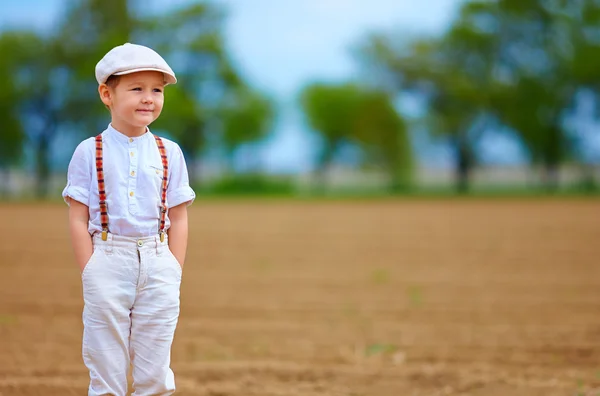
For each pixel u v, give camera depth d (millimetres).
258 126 63000
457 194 56719
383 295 11328
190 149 63031
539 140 60656
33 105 60438
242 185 60094
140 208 4113
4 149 60125
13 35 60344
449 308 10203
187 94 63094
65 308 10094
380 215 31438
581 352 7641
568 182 61406
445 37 63219
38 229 23906
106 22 62969
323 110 63250
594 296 11148
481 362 7234
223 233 22656
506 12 61219
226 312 9914
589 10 59812
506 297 11102
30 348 7676
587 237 20672
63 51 61156
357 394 5949
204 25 64500
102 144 4148
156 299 4141
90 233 4133
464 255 16594
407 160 62906
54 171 61375
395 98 63094
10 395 5699
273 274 13703
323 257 16422
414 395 5938
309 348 7848
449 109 61594
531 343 8047
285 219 29172
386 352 7684
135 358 4215
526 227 24406
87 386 5965
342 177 66688
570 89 60562
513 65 62125
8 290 11648
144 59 4047
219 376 6531
